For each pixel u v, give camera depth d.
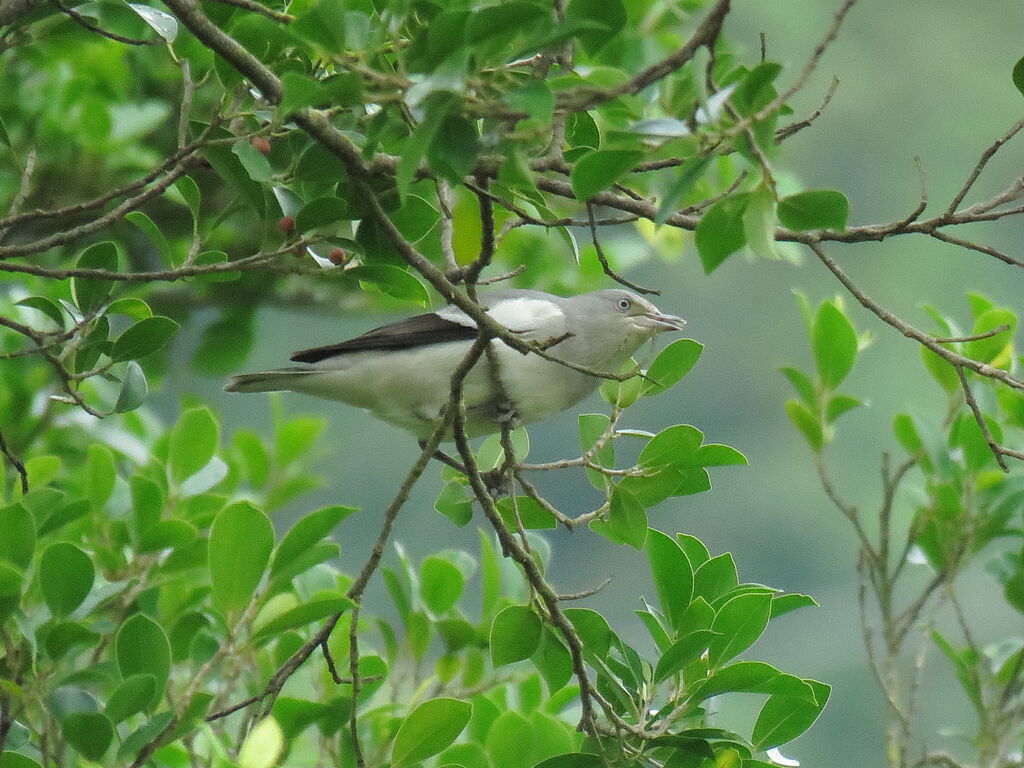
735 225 6.34
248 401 30.72
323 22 6.13
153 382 15.21
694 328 33.06
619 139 6.11
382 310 15.67
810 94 33.28
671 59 5.93
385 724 9.11
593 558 30.39
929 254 32.38
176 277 7.64
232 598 7.83
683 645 7.42
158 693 7.53
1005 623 23.44
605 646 8.07
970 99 33.22
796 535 30.72
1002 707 10.20
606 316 11.37
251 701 8.03
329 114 7.79
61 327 8.17
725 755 7.50
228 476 12.59
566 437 31.55
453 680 10.41
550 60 7.30
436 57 5.91
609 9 6.55
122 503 10.07
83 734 7.12
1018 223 32.31
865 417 31.25
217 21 8.41
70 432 13.30
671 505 31.31
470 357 7.54
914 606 10.41
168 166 7.73
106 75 14.38
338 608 7.56
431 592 10.18
